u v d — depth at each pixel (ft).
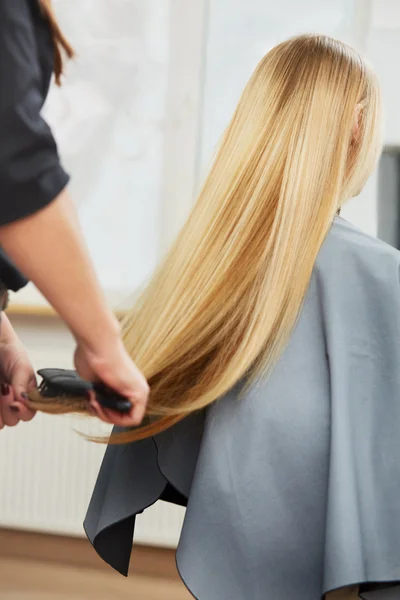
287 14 10.78
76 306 2.61
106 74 11.02
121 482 4.56
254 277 4.07
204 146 10.99
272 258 4.04
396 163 10.36
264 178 4.14
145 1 10.96
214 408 4.09
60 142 11.06
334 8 10.64
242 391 4.05
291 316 4.03
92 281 2.59
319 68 4.27
